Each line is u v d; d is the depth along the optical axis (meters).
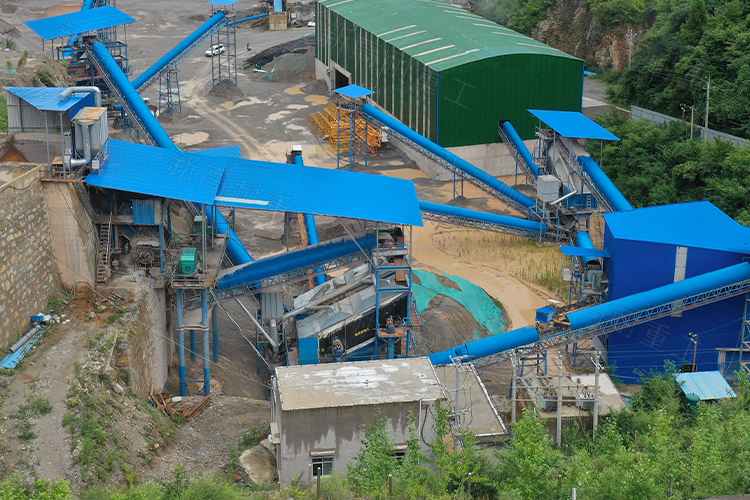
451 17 119.19
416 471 38.78
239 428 50.72
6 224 46.91
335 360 57.44
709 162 91.00
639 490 37.44
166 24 175.12
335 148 110.00
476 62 95.81
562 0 151.12
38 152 56.12
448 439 43.16
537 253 81.00
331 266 59.16
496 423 49.44
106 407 45.78
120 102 94.06
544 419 50.09
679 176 93.38
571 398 52.53
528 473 38.75
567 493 37.94
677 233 62.44
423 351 61.75
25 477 39.41
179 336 55.66
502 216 80.62
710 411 46.75
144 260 55.91
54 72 94.38
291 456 41.88
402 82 106.06
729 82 106.19
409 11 122.44
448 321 65.19
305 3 182.12
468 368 54.69
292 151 89.38
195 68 147.25
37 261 50.75
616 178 100.81
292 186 59.91
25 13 164.62
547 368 61.19
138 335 51.78
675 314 59.62
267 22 175.25
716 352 62.47
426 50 103.00
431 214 79.69
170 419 50.97
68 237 52.94
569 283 70.44
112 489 40.66
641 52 124.94
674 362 62.69
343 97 101.62
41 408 43.47
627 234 61.72
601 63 139.62
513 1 160.75
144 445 45.59
